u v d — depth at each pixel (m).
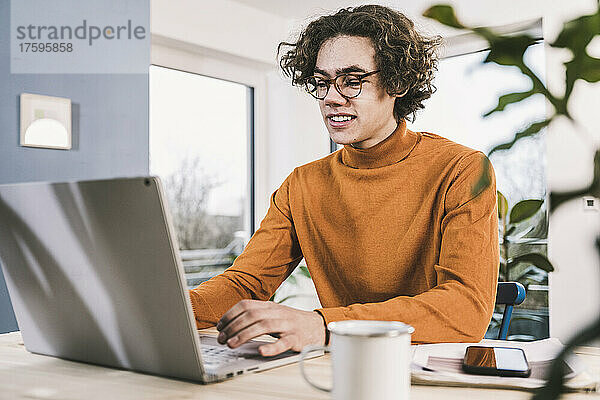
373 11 1.31
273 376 0.77
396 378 0.53
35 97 2.49
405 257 1.29
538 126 0.28
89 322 0.82
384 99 1.30
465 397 0.65
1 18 2.41
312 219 1.41
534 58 2.89
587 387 0.65
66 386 0.73
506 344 0.95
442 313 0.95
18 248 0.87
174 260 0.69
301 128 3.80
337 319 0.89
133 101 2.89
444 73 3.27
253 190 3.80
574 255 2.65
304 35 1.38
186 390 0.70
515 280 2.91
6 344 1.04
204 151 3.50
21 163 2.45
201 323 1.15
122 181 0.69
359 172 1.36
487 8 2.95
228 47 3.40
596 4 0.28
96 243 0.75
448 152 1.31
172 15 3.13
